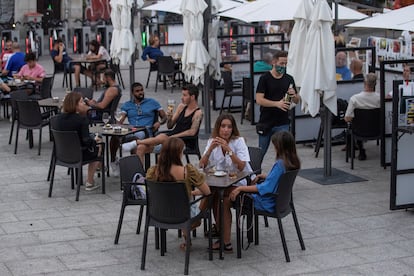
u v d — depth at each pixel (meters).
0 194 11.85
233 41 19.28
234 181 8.71
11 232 9.95
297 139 14.69
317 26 11.80
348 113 13.14
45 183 12.49
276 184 8.59
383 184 12.17
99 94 22.31
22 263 8.79
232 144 9.41
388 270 8.45
